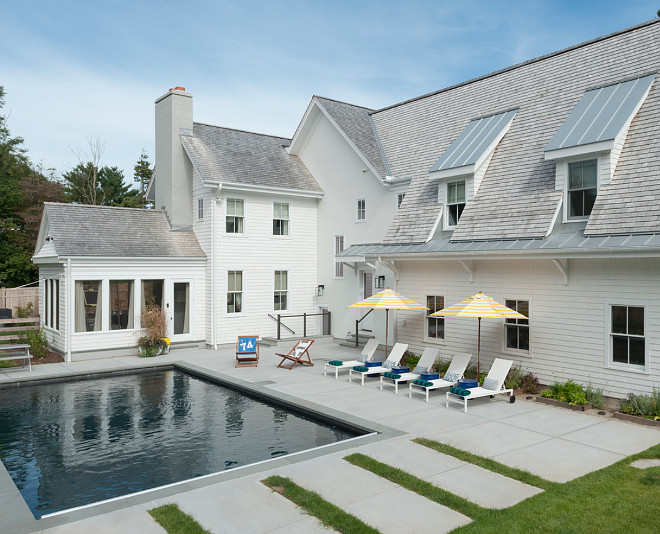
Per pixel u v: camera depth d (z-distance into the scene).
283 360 16.77
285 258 22.75
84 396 13.70
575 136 12.88
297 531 6.02
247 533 5.96
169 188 21.75
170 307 20.09
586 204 12.69
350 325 21.86
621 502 6.59
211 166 21.06
